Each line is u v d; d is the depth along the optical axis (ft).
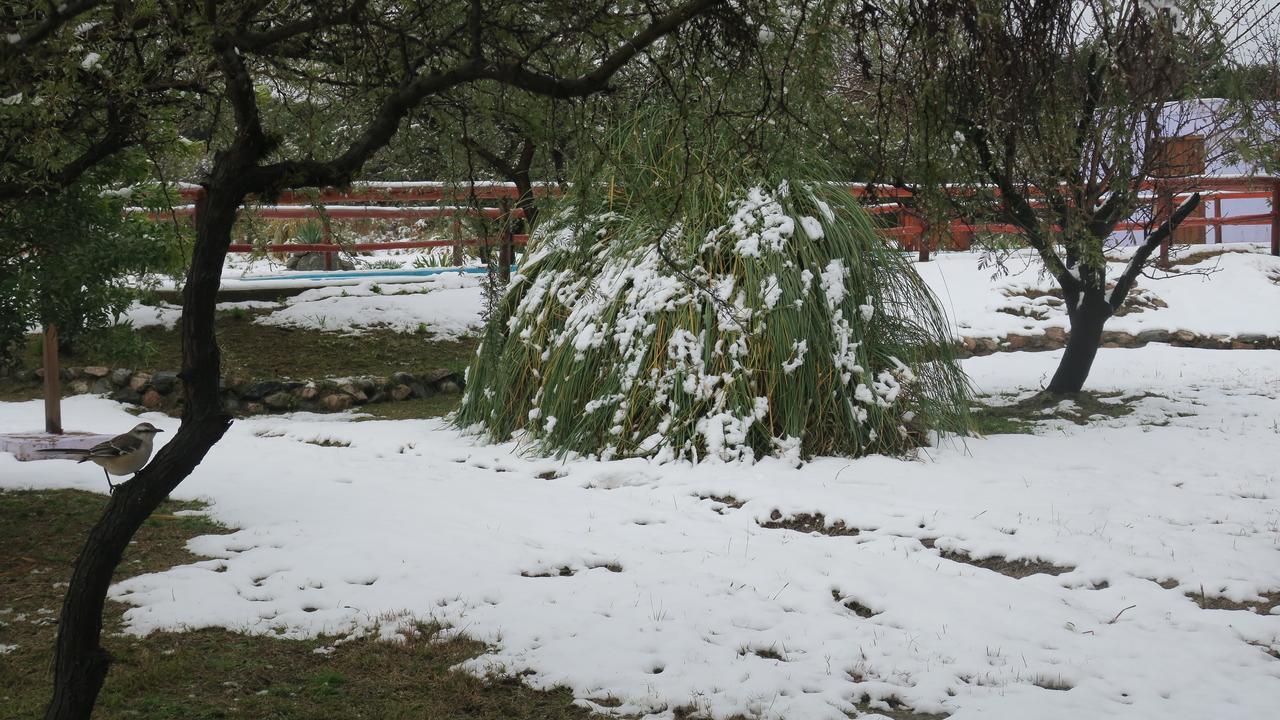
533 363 33.32
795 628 18.26
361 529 23.62
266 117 16.85
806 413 29.76
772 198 31.53
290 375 43.86
